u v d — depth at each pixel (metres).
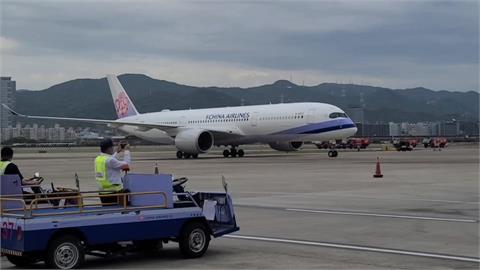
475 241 12.39
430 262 10.32
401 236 13.05
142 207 10.70
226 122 57.38
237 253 11.33
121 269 10.08
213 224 11.98
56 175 35.41
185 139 53.84
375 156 58.88
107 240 10.09
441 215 16.47
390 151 79.50
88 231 9.91
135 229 10.36
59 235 9.75
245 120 55.75
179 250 11.81
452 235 13.15
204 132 54.25
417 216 16.28
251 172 34.84
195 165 43.34
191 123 60.78
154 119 64.75
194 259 10.86
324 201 20.06
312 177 30.67
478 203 19.22
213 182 27.80
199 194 12.01
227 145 59.28
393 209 17.81
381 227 14.37
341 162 45.91
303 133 52.19
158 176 10.98
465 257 10.73
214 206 11.70
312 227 14.46
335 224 14.92
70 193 10.97
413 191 23.25
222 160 51.50
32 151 105.00
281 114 53.38
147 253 11.56
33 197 11.19
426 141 104.81
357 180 28.61
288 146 59.31
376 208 18.08
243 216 16.55
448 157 55.75
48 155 79.75
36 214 9.82
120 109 69.31
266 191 23.62
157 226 10.59
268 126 54.12
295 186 25.72
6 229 9.83
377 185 25.91
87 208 10.73
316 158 54.25
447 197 21.06
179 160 52.81
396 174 32.34
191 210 10.97
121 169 11.66
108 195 10.68
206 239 11.14
